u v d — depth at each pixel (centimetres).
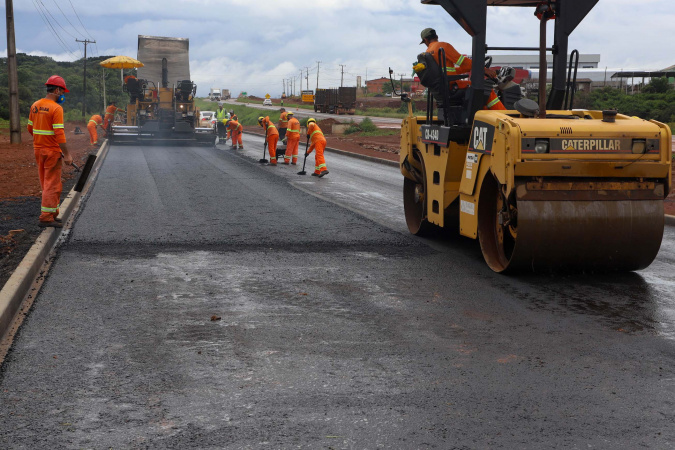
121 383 411
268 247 835
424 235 928
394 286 656
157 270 706
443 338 502
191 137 3038
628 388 411
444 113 817
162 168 1878
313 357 459
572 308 586
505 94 855
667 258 808
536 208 649
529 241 653
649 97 5459
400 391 402
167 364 443
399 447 333
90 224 971
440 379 422
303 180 1652
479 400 390
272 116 8406
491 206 732
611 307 590
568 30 781
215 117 3859
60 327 517
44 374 424
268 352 467
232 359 453
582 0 772
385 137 4003
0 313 500
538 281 679
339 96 7688
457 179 809
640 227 664
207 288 639
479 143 720
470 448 333
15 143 3092
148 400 386
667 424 362
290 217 1066
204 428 352
